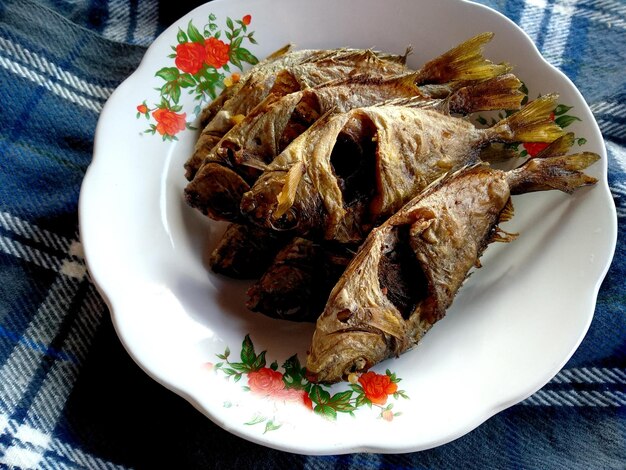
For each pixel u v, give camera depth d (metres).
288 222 0.26
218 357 0.27
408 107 0.28
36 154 0.32
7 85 0.33
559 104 0.30
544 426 0.28
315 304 0.28
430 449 0.28
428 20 0.32
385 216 0.27
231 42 0.32
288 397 0.26
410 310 0.27
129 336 0.26
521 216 0.30
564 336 0.27
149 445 0.27
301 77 0.29
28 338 0.29
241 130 0.27
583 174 0.28
